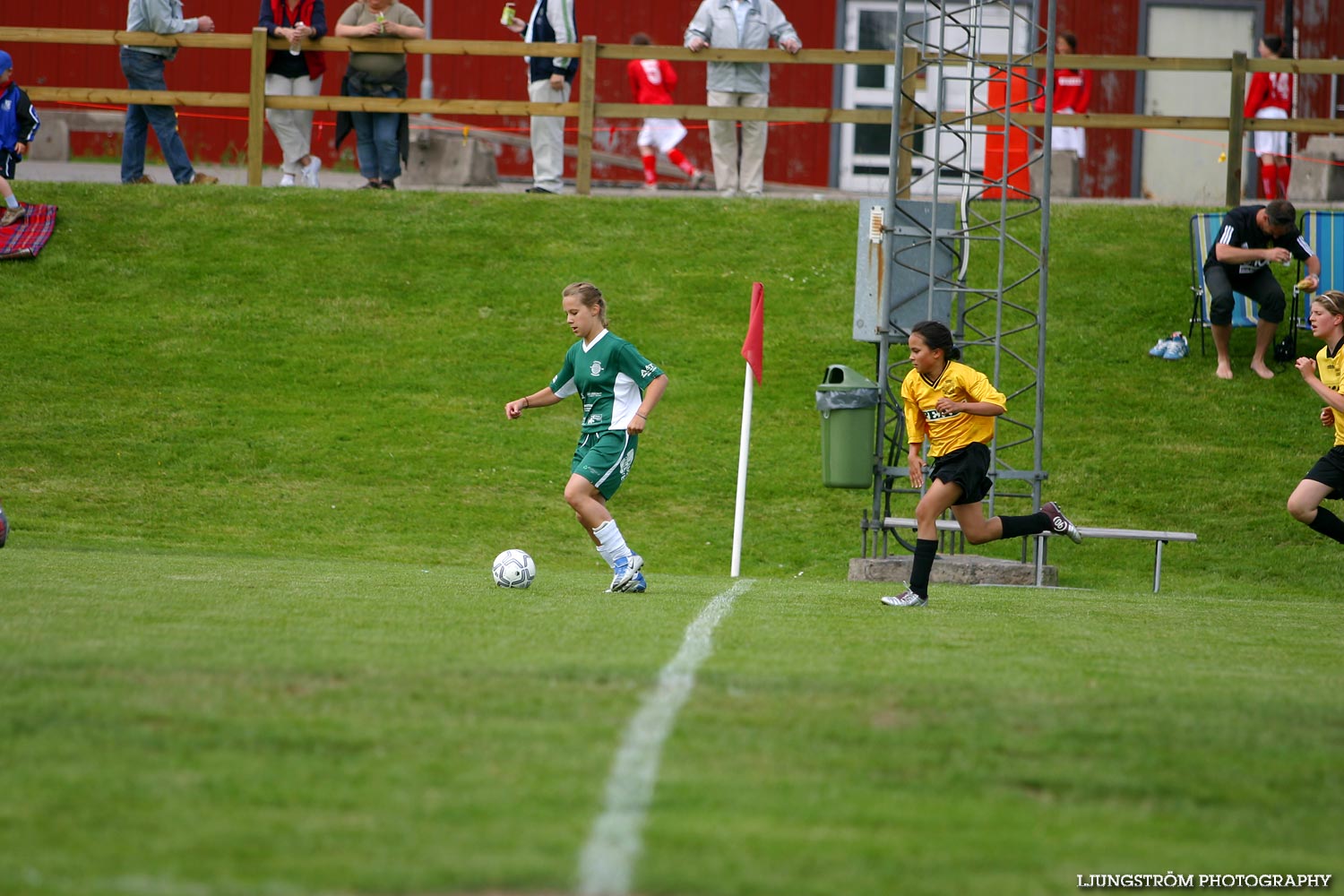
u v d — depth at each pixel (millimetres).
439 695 16141
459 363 56188
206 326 57906
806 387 55438
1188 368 56344
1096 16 88938
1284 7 85812
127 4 90000
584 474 29703
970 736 14984
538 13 67062
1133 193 89312
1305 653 22219
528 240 64500
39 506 44562
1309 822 12648
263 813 11914
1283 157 76562
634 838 11453
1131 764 14141
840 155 90188
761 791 12852
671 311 59688
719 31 67062
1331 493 36219
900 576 41219
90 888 10133
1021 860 11289
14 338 56250
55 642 18750
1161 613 28781
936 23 88500
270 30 67750
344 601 25188
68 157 88562
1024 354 57156
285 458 49375
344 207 66625
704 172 87875
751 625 23422
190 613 22469
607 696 16344
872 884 10609
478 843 11250
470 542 44344
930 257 43562
